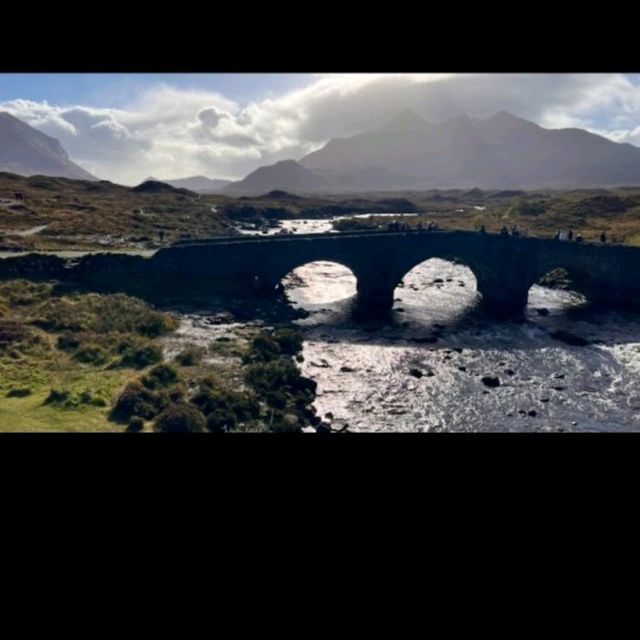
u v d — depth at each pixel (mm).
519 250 61406
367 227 104812
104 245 58906
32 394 27031
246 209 117938
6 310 39312
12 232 62375
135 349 34625
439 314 56812
